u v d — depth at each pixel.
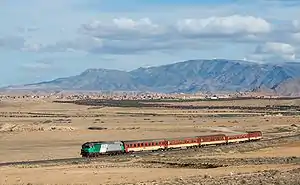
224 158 150.00
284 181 79.25
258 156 155.25
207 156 161.12
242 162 136.50
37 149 198.62
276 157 149.38
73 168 128.75
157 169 123.50
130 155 172.50
